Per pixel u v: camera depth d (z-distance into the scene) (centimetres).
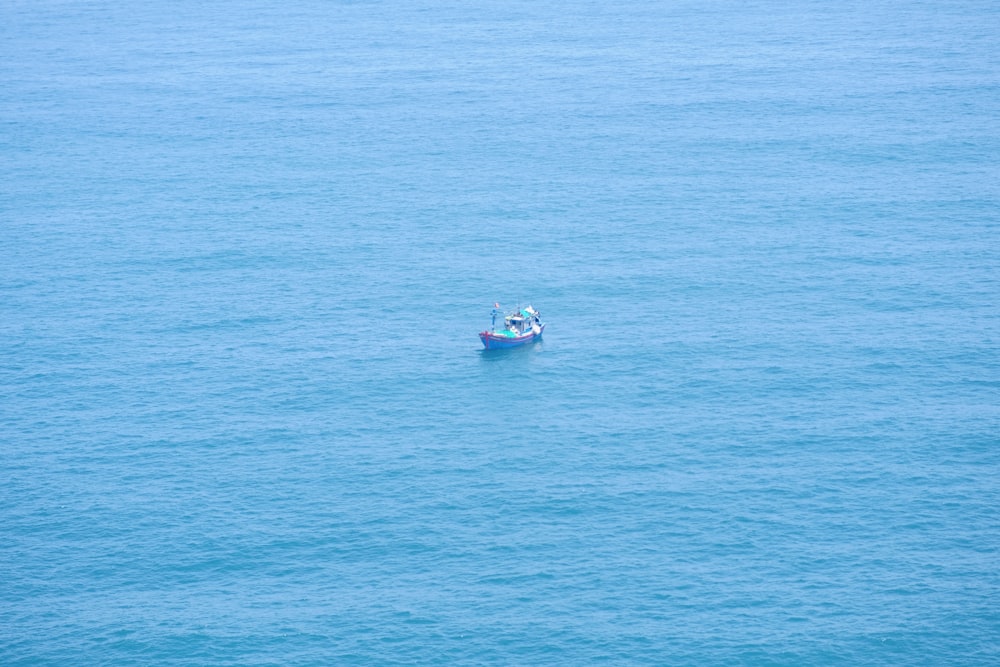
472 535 15875
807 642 13762
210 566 15375
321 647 13912
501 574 15075
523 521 16125
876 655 13562
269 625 14288
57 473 17475
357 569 15250
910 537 15538
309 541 15825
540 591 14738
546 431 18375
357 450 17975
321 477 17275
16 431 18625
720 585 14738
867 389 19262
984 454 17325
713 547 15462
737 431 18175
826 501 16338
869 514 16025
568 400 19288
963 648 13650
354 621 14312
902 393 19100
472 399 19400
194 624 14338
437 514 16325
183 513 16462
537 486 16912
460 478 17175
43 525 16238
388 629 14162
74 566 15412
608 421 18600
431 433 18412
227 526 16150
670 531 15800
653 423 18500
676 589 14688
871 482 16738
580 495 16662
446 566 15250
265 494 16888
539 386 19738
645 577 14925
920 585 14625
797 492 16562
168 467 17600
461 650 13800
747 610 14300
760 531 15750
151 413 19150
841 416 18488
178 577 15188
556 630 14062
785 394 19225
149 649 13962
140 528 16150
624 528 15912
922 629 13912
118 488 17075
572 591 14712
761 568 15038
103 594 14900
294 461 17700
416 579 15025
